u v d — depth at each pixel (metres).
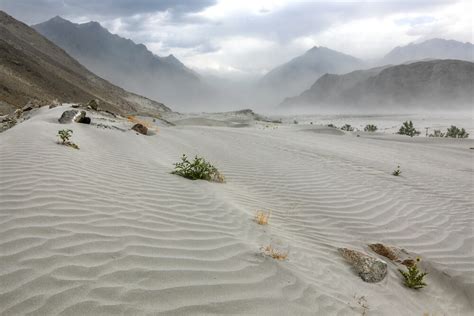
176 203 6.08
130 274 3.68
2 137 8.62
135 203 5.65
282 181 9.54
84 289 3.32
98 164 7.52
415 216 7.94
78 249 3.94
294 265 4.68
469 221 7.97
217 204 6.44
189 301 3.44
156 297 3.41
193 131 19.91
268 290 3.90
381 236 6.73
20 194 5.01
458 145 26.05
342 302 4.13
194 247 4.55
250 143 16.39
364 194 9.04
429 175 12.39
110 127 14.34
